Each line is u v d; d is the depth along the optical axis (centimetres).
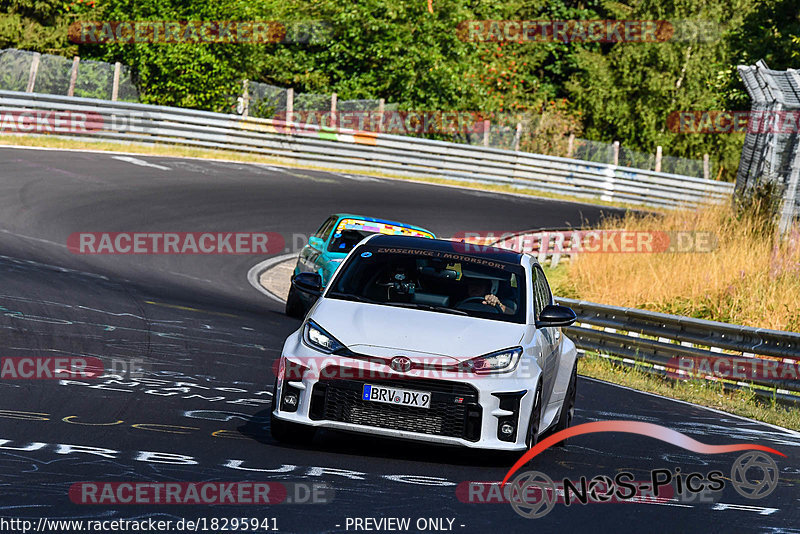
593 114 19100
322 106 14275
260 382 3631
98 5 14175
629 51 19012
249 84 13888
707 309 7206
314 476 2323
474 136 14812
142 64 13212
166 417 2839
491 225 10144
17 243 6662
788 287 7200
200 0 13638
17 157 9625
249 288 6969
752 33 14462
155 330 4456
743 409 4491
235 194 9862
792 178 8419
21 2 13888
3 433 2433
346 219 5831
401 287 2895
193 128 11719
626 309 5656
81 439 2456
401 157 12788
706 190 14088
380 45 15512
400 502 2161
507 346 2666
